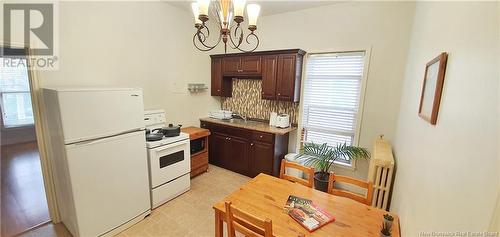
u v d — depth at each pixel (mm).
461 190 782
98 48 2557
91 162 1947
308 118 3564
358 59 3041
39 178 3266
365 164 3146
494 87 650
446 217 881
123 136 2174
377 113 2957
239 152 3660
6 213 2412
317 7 3213
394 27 2711
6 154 4273
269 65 3465
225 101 4477
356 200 1755
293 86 3287
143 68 3068
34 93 2086
